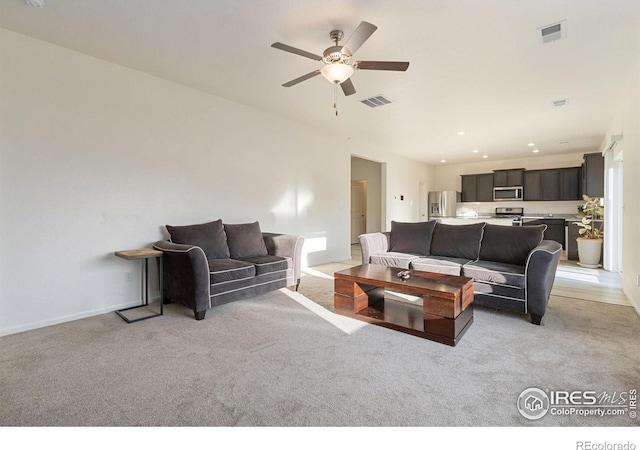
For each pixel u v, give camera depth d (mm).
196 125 3883
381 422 1553
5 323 2613
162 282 3143
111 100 3189
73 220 2967
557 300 3582
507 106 4379
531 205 8453
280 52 2963
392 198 7867
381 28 2539
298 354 2266
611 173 5355
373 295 3279
